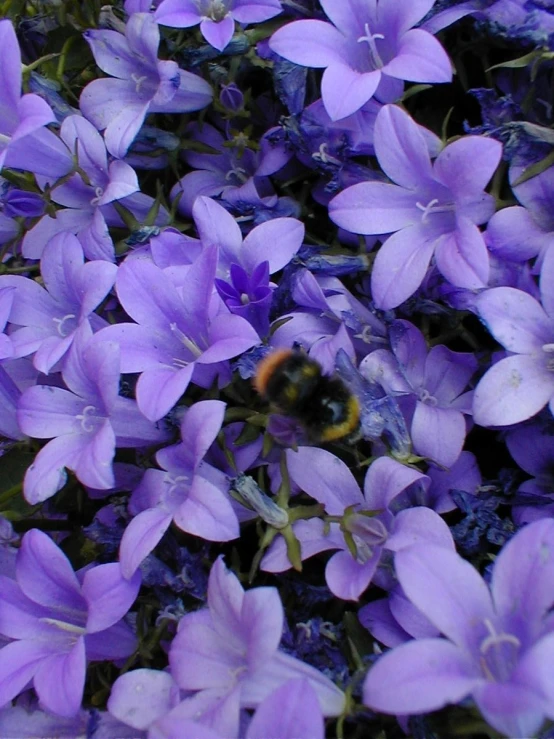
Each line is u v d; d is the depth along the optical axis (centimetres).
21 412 16
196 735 12
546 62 16
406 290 15
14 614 15
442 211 16
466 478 16
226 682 13
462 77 17
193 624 14
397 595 14
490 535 15
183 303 16
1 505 17
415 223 16
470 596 12
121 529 16
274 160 18
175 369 15
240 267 15
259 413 15
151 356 15
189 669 13
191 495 14
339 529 15
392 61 16
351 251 17
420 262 15
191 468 15
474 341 16
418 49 15
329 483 15
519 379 14
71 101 19
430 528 14
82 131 17
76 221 18
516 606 12
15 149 17
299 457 15
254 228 17
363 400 15
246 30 18
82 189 18
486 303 15
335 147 17
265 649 12
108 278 16
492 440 16
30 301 17
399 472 14
